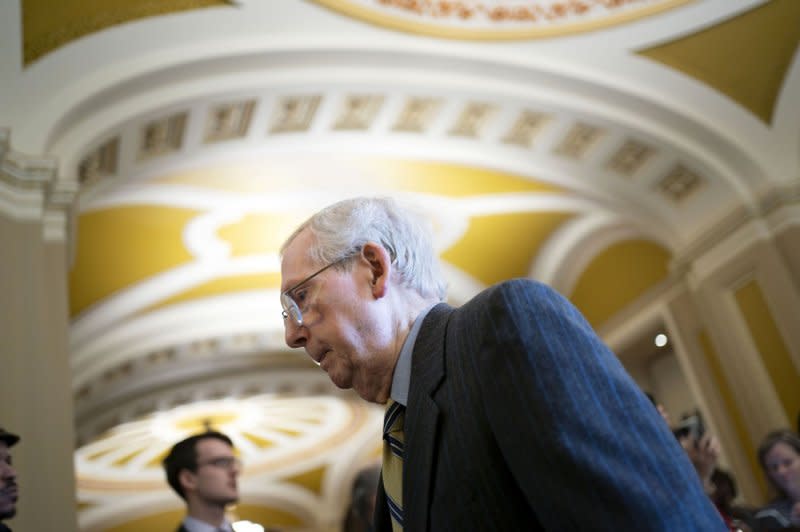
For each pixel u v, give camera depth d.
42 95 6.61
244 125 8.11
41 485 5.44
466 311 1.53
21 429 5.53
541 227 11.54
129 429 16.72
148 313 11.80
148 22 7.03
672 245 10.18
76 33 6.75
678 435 4.74
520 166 9.46
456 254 11.90
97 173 7.66
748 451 9.64
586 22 8.33
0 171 6.11
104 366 11.80
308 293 1.72
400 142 8.94
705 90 8.84
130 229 10.11
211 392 13.61
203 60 7.22
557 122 8.91
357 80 7.93
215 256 11.14
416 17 7.93
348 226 1.74
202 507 3.96
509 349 1.33
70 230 6.62
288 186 9.74
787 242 8.83
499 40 8.24
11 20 6.35
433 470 1.42
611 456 1.19
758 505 9.38
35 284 5.99
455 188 10.24
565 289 12.17
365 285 1.70
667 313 11.06
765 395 9.07
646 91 8.72
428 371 1.52
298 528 21.06
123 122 7.10
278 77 7.62
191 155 8.22
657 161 9.38
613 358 1.35
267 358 13.53
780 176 8.92
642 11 8.32
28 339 5.81
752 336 9.27
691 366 10.56
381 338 1.67
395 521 1.60
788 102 8.86
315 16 7.61
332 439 19.34
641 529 1.13
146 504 20.22
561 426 1.23
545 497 1.22
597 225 11.38
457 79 8.27
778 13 8.34
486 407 1.35
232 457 4.09
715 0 8.27
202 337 12.30
